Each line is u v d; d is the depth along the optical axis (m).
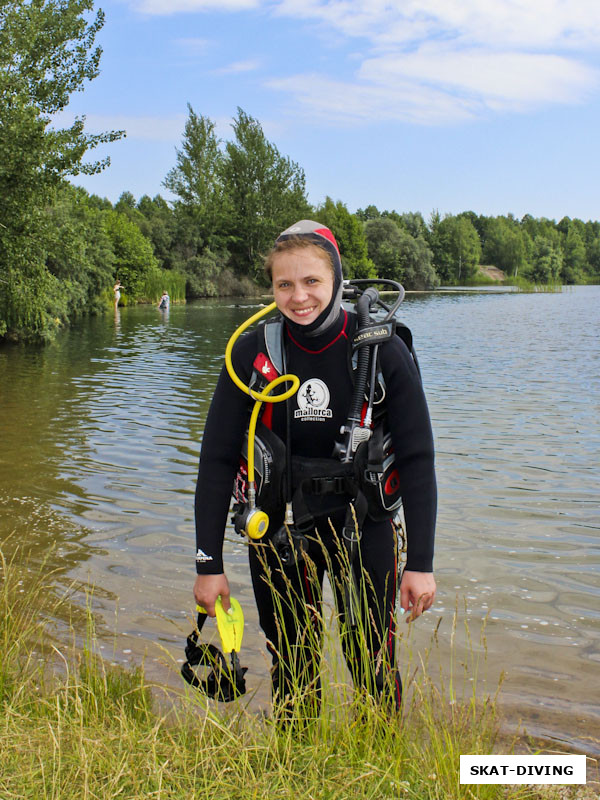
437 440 7.99
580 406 10.09
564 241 135.50
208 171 61.47
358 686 2.22
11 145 13.52
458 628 3.66
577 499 5.89
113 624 3.65
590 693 3.06
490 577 4.34
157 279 46.78
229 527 5.18
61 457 7.28
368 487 2.14
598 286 117.69
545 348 18.47
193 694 2.63
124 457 7.32
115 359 16.59
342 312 2.19
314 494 2.17
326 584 4.03
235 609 2.27
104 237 33.50
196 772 2.06
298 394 2.16
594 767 2.41
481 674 3.20
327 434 2.16
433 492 2.15
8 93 13.98
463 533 5.09
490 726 2.33
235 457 2.24
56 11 14.70
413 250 76.62
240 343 2.21
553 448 7.63
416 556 2.12
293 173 63.44
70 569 4.38
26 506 5.64
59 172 14.09
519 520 5.38
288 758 2.08
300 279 2.05
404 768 2.09
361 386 2.09
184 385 12.52
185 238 55.81
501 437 8.16
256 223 60.16
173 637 3.54
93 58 14.95
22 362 16.03
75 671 2.74
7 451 7.52
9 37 14.29
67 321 26.94
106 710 2.43
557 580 4.30
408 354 2.18
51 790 1.94
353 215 71.38
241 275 60.56
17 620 3.18
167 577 4.32
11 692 2.55
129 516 5.46
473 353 17.33
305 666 2.23
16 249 14.55
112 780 1.96
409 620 2.14
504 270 119.62
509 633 3.62
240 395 2.20
